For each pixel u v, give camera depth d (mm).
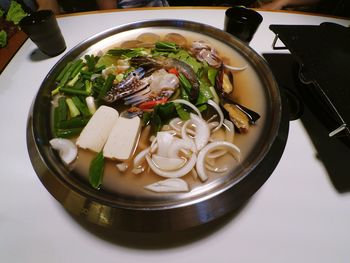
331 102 290
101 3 694
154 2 715
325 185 307
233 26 446
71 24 543
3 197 294
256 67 382
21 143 347
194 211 240
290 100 393
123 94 345
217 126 322
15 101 399
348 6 701
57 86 369
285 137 310
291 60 468
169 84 353
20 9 501
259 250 257
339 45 375
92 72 384
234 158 291
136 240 260
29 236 264
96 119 317
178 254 253
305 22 556
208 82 375
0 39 458
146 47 429
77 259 250
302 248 260
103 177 279
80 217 264
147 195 260
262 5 729
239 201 258
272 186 304
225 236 265
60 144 299
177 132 320
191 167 282
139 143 311
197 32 448
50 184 269
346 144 346
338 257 255
